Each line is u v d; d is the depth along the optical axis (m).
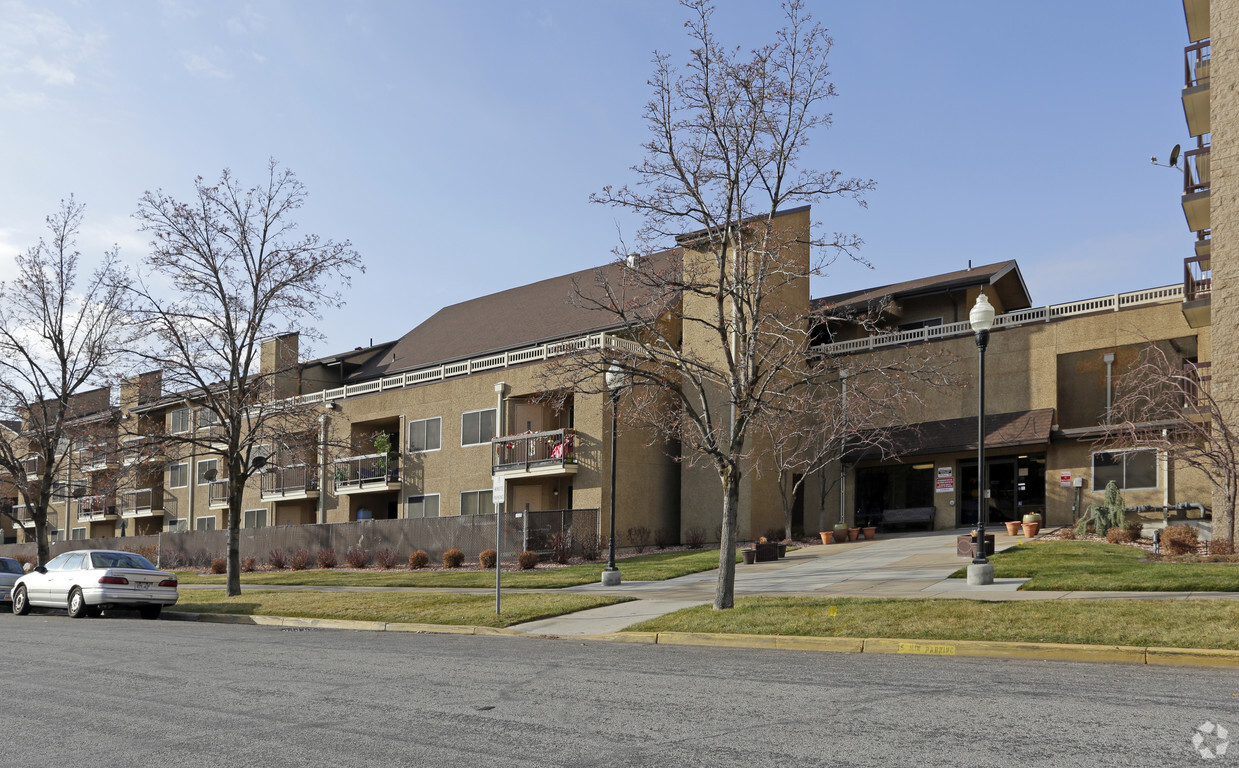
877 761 6.20
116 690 9.93
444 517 34.84
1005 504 32.81
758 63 17.41
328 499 44.97
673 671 10.53
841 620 13.93
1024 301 40.22
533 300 45.22
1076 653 11.23
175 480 54.31
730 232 18.38
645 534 34.53
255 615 21.23
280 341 38.59
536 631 16.23
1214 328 23.98
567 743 6.96
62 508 62.25
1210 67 25.77
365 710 8.45
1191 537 21.62
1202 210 26.88
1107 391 30.73
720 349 33.25
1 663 12.35
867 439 31.16
